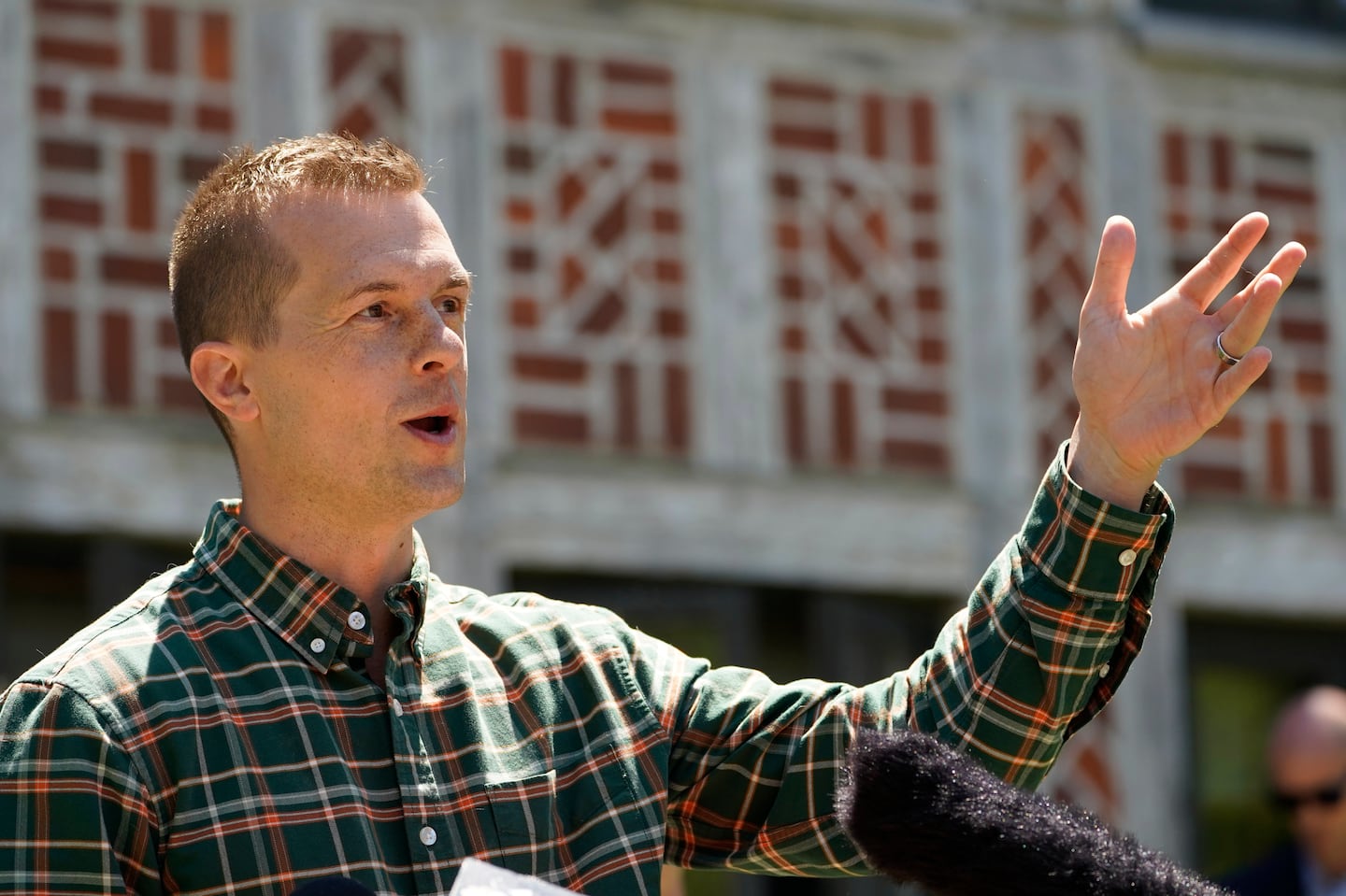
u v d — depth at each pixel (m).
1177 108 13.13
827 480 12.10
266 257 4.35
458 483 4.34
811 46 12.34
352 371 4.28
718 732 4.52
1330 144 13.43
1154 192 13.00
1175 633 12.83
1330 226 13.37
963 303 12.49
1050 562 4.22
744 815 4.51
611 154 11.89
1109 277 4.16
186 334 4.52
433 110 11.59
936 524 12.28
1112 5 13.05
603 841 4.23
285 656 4.20
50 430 10.70
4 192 10.75
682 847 4.60
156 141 11.05
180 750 3.98
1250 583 12.96
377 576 4.38
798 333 12.13
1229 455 13.07
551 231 11.73
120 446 10.83
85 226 10.89
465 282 4.44
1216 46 13.19
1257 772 13.09
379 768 4.16
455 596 4.54
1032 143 12.78
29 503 10.62
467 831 4.12
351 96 11.44
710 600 11.86
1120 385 4.12
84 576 10.89
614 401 11.76
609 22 11.96
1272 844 13.02
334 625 4.24
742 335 12.02
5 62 10.81
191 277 4.48
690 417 11.90
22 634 10.73
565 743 4.34
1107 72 12.98
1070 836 2.97
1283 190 13.30
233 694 4.10
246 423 4.39
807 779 4.41
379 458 4.27
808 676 12.10
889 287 12.36
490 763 4.21
